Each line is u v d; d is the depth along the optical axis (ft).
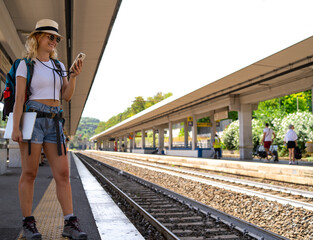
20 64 9.38
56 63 10.41
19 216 14.61
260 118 123.13
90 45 46.37
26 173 9.79
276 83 61.31
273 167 37.55
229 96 74.08
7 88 9.70
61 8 34.76
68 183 10.21
